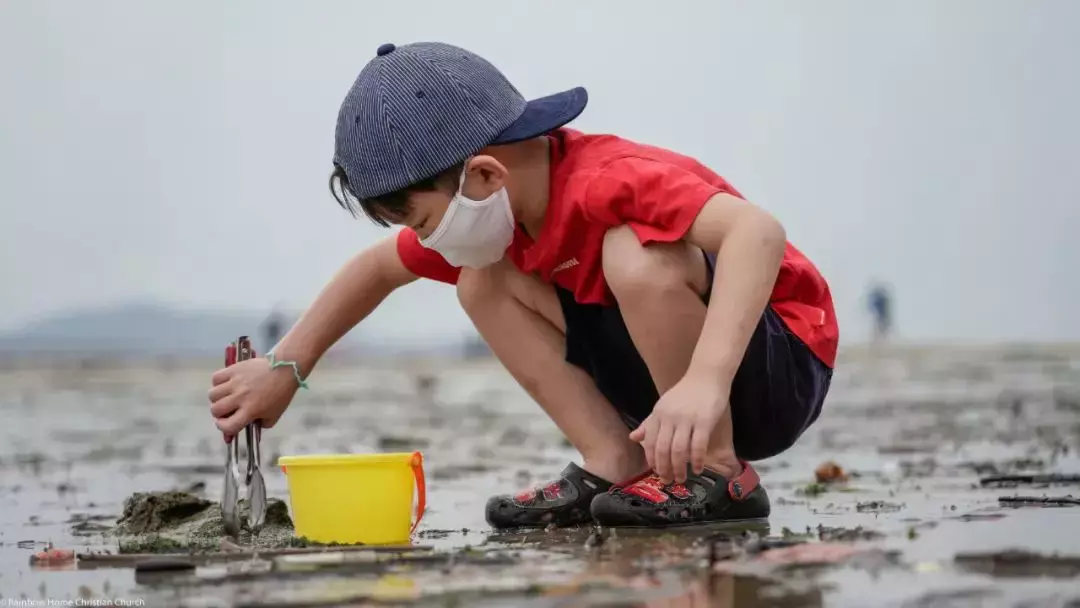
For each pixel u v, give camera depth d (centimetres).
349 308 504
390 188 427
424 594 317
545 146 456
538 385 494
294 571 360
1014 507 493
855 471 708
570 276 462
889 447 885
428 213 434
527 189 445
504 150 438
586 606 297
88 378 3042
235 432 465
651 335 438
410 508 450
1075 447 827
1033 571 329
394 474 439
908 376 2172
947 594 300
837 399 1530
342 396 1998
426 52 438
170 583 348
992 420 1110
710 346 409
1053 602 289
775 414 474
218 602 315
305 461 436
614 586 321
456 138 425
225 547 408
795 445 929
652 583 325
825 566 342
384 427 1296
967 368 2469
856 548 374
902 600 294
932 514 471
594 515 457
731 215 421
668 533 428
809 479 679
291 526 486
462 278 491
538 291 484
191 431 1291
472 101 429
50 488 743
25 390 2423
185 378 3014
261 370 475
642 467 495
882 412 1277
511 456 917
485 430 1220
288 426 1330
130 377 3106
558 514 476
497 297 486
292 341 491
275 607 305
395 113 425
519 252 472
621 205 434
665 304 433
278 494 659
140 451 1039
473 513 555
